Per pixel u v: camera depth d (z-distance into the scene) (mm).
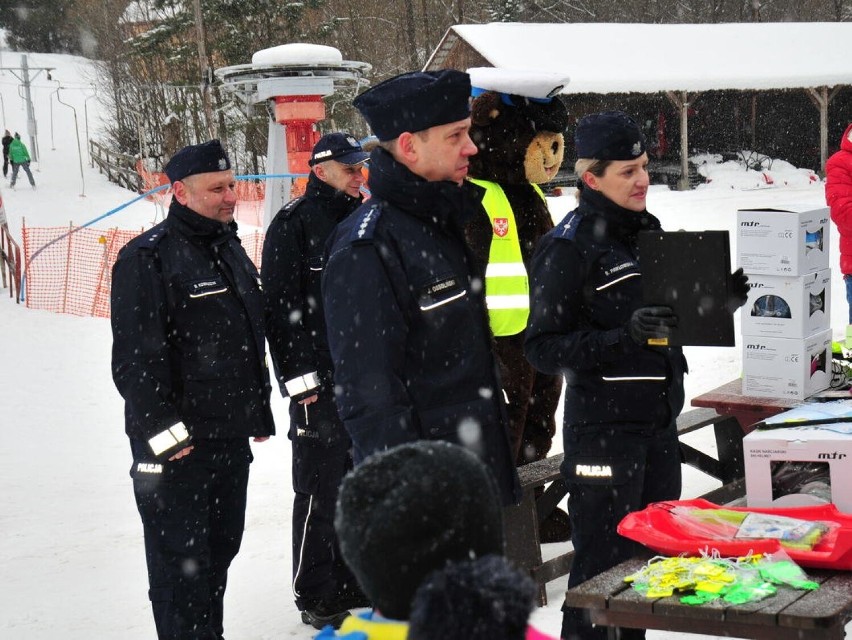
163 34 41312
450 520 1377
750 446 3264
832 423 3330
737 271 3158
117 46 46062
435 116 2793
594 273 3449
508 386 5152
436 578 1291
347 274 2795
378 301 2760
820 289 4410
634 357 3434
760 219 4277
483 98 5227
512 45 31641
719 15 57656
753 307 4371
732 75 30734
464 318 2900
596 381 3459
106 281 17344
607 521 3479
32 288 17781
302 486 4586
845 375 4590
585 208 3494
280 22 41719
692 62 31562
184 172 3955
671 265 3092
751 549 2842
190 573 3920
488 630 1249
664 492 3553
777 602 2559
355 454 2816
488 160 5227
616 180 3430
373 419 2725
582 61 31156
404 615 1409
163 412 3826
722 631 2566
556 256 3469
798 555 2799
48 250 20688
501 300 5059
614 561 3473
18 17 79688
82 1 57750
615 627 2980
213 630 4113
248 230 23297
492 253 5055
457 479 1402
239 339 4062
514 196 5281
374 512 1394
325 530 4566
